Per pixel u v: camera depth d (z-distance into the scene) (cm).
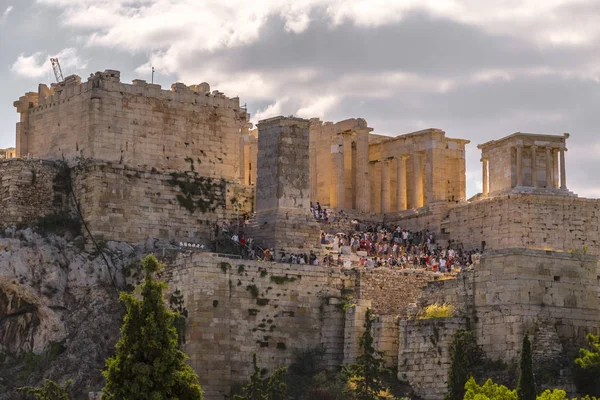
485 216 18488
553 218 18300
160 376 12575
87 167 17550
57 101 18175
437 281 15575
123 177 17575
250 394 14650
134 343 12638
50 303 16625
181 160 18125
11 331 16712
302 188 17362
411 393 14938
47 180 17612
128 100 17875
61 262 16925
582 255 15100
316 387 15212
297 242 17162
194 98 18325
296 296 16125
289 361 15938
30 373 16188
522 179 18862
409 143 19988
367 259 17488
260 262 16025
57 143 18088
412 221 19412
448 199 19538
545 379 14175
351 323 15812
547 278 14888
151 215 17650
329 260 17112
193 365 15525
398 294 16638
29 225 17362
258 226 17312
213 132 18412
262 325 15900
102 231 17325
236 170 18538
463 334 14600
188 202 17888
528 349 13625
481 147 19612
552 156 19038
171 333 12800
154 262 12888
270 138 17400
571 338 14838
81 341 16238
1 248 16825
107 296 16712
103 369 16012
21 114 18512
